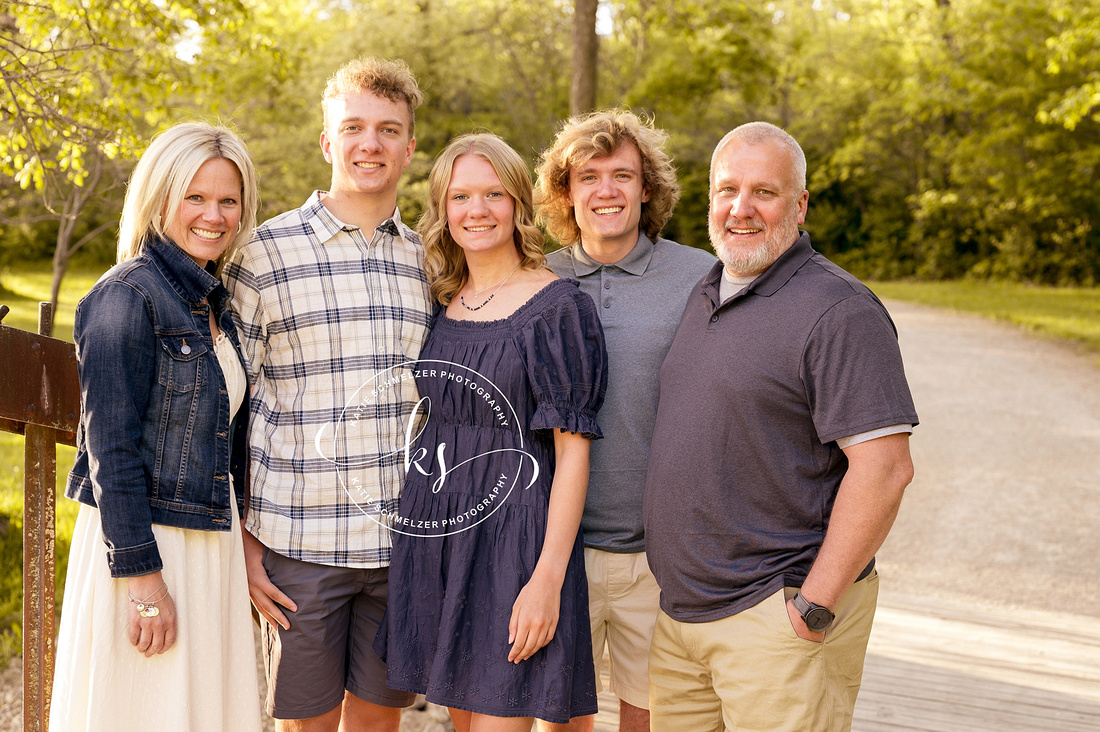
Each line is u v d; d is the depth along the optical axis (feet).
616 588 7.84
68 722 5.98
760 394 6.34
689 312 7.13
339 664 7.42
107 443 5.82
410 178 43.60
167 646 6.04
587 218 7.80
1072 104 36.37
